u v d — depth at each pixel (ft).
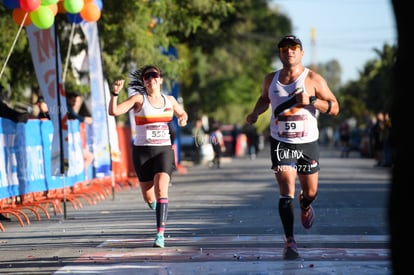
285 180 67.00
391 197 41.01
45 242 79.87
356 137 407.44
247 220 95.09
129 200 129.18
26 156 104.94
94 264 64.95
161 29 182.50
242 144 386.52
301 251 69.46
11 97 170.50
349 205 114.21
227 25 254.47
